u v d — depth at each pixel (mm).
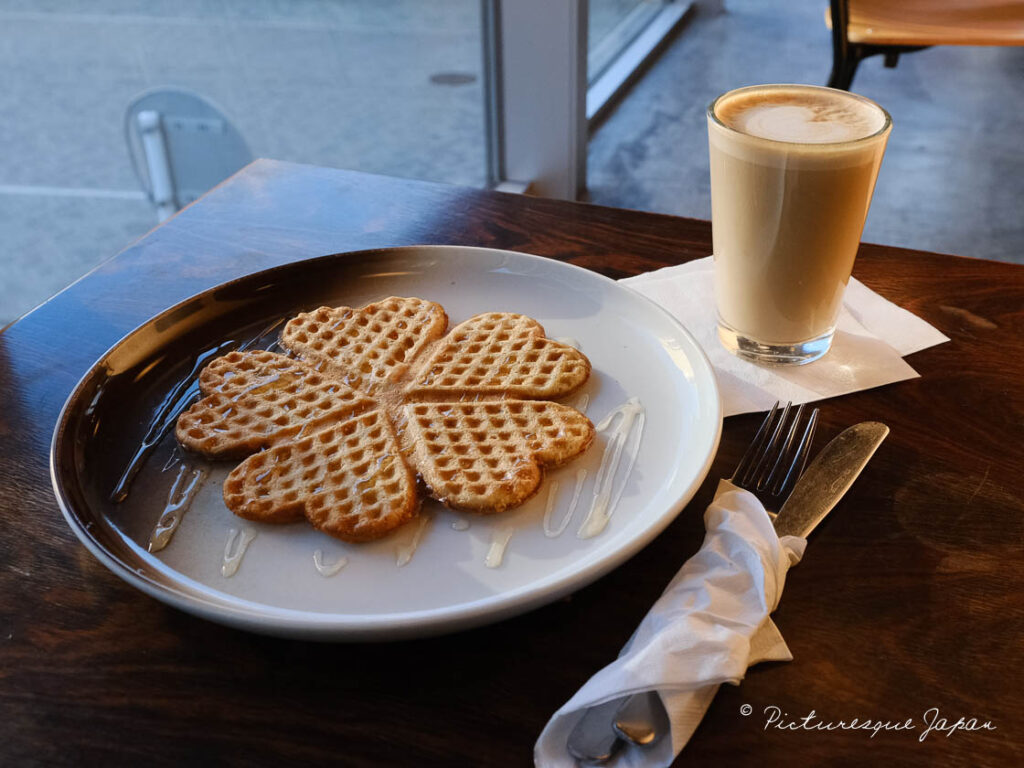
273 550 306
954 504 331
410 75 1154
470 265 459
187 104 1035
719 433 327
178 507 324
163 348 408
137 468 344
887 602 291
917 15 1082
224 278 490
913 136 1587
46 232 988
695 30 2076
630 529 311
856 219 373
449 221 542
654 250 507
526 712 261
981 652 275
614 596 296
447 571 297
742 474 342
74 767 248
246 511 312
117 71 975
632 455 346
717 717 257
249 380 382
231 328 429
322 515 309
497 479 321
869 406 385
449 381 380
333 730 257
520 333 406
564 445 337
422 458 333
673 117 1642
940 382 399
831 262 380
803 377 403
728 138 367
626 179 1423
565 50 1126
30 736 255
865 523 322
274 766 248
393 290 456
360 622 254
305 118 1124
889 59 1095
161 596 261
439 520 317
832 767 244
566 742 245
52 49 943
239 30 1038
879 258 498
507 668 274
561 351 390
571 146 1224
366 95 1150
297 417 362
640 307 417
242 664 276
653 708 245
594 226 533
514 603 260
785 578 295
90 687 269
